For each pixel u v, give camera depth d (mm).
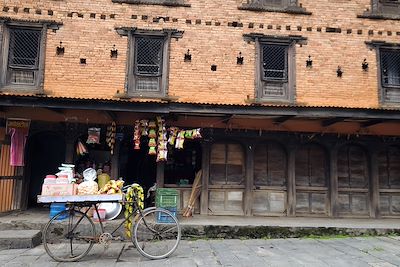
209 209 10602
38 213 9812
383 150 11391
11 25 9906
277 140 10922
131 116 10023
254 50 10562
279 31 10719
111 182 7566
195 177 10742
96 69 10031
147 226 7496
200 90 10242
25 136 10016
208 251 7434
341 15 10984
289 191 10781
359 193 11148
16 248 7582
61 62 9961
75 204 6867
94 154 11594
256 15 10719
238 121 10422
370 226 9406
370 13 11031
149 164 11727
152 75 10242
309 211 10891
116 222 8438
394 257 7027
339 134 10891
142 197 7098
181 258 6809
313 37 10797
